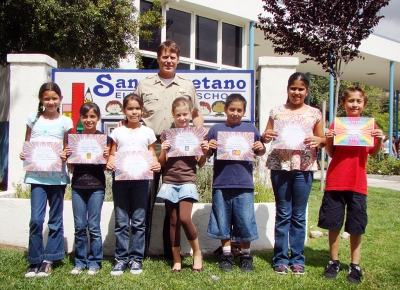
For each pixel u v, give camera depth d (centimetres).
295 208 387
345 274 377
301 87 384
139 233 381
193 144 376
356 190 367
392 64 1827
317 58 1023
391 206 753
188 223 374
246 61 1327
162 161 386
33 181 373
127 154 374
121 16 795
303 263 386
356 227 364
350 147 375
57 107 388
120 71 609
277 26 1037
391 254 446
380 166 1520
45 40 799
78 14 735
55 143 375
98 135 376
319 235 520
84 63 855
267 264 405
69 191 521
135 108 381
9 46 841
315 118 388
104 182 388
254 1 1283
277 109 399
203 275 368
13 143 576
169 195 377
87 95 611
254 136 394
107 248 443
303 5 973
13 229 463
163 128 407
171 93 411
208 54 1237
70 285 340
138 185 379
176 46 408
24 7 770
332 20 960
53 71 607
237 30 1314
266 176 560
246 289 335
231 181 381
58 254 381
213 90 609
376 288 343
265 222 460
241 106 390
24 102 577
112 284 344
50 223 382
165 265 399
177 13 1155
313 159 385
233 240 389
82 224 380
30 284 342
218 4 1192
